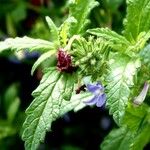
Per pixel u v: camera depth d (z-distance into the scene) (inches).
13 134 18.4
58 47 10.2
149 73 10.2
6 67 18.9
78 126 18.1
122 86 9.4
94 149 18.1
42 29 17.9
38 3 18.3
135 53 10.2
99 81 9.8
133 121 11.4
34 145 9.7
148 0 10.7
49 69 10.0
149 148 14.6
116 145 12.4
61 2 18.1
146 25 10.7
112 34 10.1
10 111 18.4
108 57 9.8
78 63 9.6
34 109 9.9
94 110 17.5
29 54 18.3
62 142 18.3
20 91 18.8
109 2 14.8
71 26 10.6
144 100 11.3
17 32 18.9
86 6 10.9
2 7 18.8
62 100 9.9
